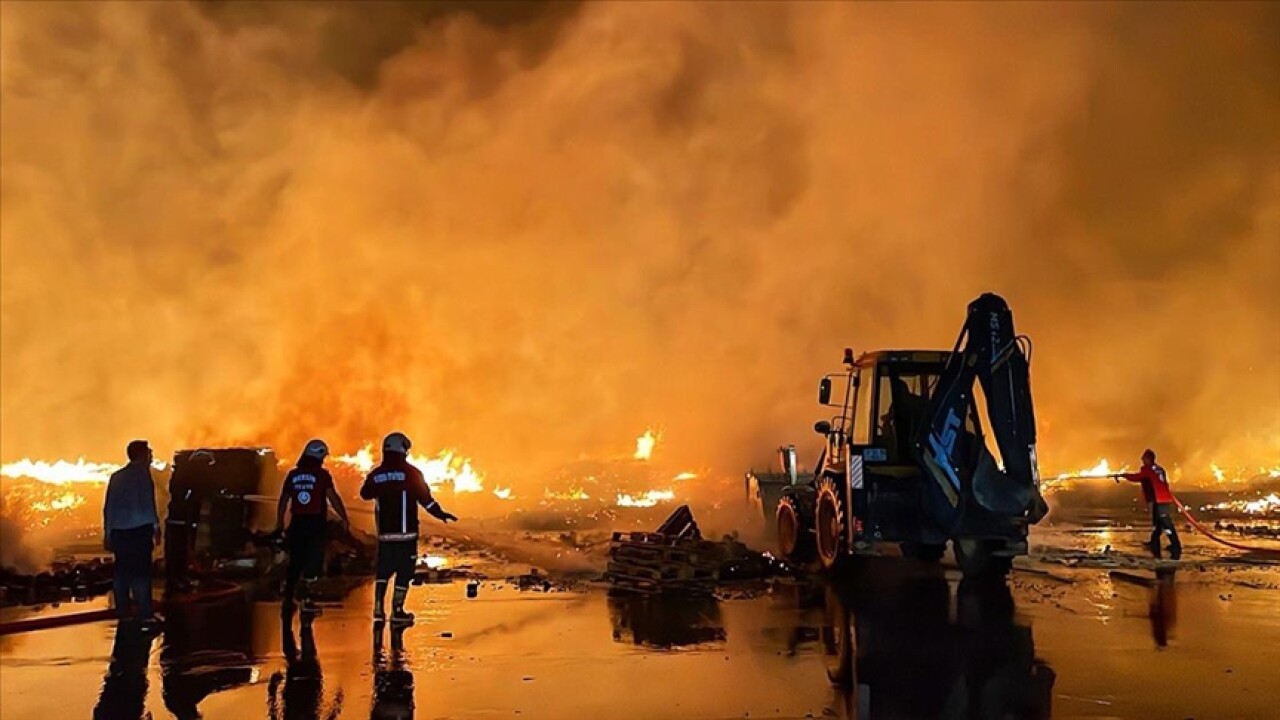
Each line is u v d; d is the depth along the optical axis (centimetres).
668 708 696
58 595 1252
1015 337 1258
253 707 704
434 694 737
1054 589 1243
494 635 971
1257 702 701
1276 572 1385
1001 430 1248
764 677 788
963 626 998
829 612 1100
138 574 1026
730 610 1120
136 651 898
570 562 1586
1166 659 838
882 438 1331
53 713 695
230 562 1340
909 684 762
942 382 1263
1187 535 1950
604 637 959
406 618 1028
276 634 977
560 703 710
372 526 1597
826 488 1405
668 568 1274
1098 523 2239
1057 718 667
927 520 1305
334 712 689
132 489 1029
